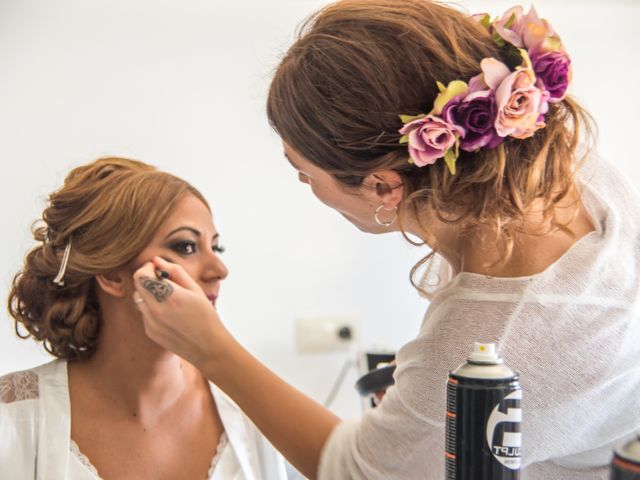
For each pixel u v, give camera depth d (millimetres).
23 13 1860
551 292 861
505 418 761
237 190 1975
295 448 969
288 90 903
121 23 1901
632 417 885
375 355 1884
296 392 992
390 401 917
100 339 1226
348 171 889
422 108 845
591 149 956
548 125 869
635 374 868
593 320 854
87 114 1899
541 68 843
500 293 876
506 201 843
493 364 776
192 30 1931
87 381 1217
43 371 1222
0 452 1134
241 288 1989
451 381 787
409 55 846
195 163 1953
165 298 1005
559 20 2062
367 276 2039
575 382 849
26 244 1879
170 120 1936
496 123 809
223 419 1255
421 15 879
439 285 1100
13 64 1865
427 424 880
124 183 1199
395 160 863
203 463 1229
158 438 1216
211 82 1944
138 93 1918
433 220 898
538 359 850
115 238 1175
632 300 866
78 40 1886
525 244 888
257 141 1972
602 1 2061
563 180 871
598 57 2078
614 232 903
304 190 2000
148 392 1213
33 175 1881
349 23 887
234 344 1005
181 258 1202
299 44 922
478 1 2010
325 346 2021
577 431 868
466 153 847
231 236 1978
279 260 2002
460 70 842
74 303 1208
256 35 1954
